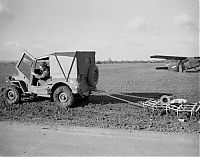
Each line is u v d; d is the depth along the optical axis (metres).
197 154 4.99
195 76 17.30
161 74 20.91
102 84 15.68
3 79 17.22
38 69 9.85
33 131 6.51
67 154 5.14
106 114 8.12
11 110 8.73
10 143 5.68
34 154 5.14
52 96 9.55
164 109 8.02
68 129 6.66
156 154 5.04
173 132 6.35
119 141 5.78
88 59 9.76
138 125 6.92
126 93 12.19
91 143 5.67
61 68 9.16
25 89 9.79
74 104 9.62
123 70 28.62
